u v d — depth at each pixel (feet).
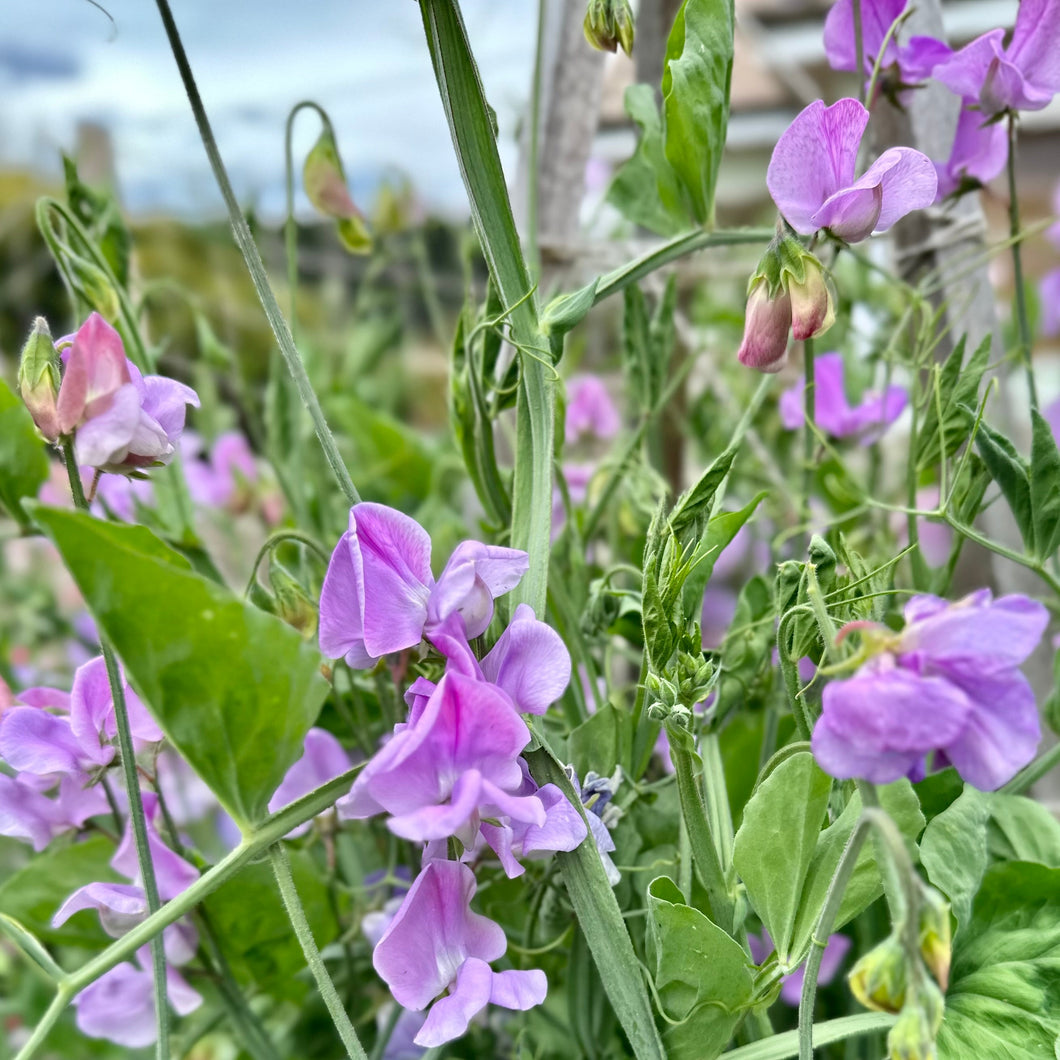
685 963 0.75
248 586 0.92
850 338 1.69
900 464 1.77
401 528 0.74
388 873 1.18
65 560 0.60
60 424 0.74
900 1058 0.55
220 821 1.84
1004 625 0.56
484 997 0.69
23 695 0.97
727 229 1.03
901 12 1.08
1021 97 1.02
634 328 1.29
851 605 0.84
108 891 0.88
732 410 1.81
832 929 0.66
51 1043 1.69
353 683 1.14
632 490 1.31
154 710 0.66
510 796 0.67
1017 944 0.89
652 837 1.03
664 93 0.99
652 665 0.78
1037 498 0.96
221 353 1.68
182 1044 1.16
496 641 0.79
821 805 0.76
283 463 1.55
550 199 1.48
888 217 0.82
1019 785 1.04
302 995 1.18
